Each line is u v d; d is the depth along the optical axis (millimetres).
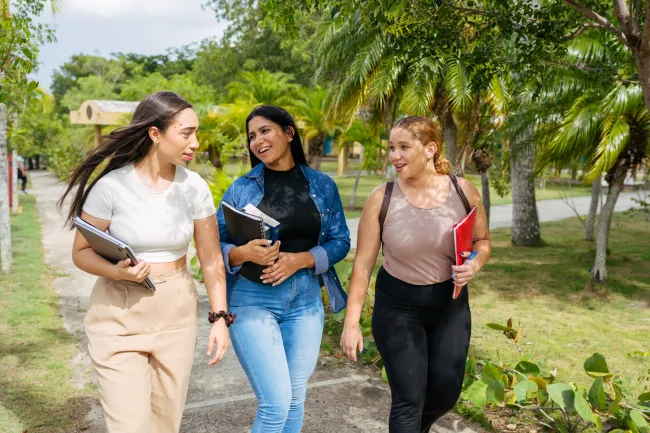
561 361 6398
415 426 2926
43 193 28391
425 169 2986
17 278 9203
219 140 19828
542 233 18391
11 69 4461
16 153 19547
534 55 4949
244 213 2889
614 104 9062
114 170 2629
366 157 23281
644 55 4070
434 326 3037
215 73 34688
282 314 3039
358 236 3100
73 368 5203
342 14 4141
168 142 2572
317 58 12508
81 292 8469
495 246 15492
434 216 2941
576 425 3793
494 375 3826
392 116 11852
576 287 10664
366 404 4473
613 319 8648
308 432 3973
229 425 4078
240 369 5301
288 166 3209
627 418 3814
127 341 2576
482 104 11883
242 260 2957
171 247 2643
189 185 2746
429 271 2949
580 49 9430
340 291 3309
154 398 2721
